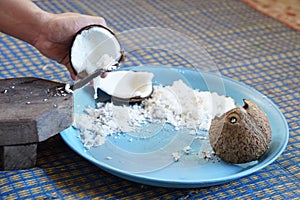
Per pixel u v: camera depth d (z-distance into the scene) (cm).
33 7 127
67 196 103
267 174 112
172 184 101
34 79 119
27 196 102
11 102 110
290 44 174
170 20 187
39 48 131
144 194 105
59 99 112
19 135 106
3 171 108
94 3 198
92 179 108
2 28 129
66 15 127
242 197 105
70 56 123
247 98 129
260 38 177
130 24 182
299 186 109
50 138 118
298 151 119
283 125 119
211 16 193
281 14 199
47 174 108
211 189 107
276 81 149
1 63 148
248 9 201
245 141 108
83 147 113
